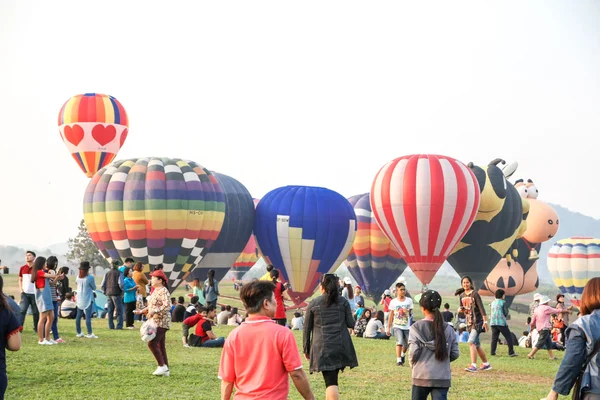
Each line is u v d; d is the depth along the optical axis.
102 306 31.30
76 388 14.20
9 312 7.67
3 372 7.61
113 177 46.84
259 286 7.29
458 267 52.44
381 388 15.78
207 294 29.39
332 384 11.13
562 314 26.28
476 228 50.78
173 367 17.05
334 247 50.84
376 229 58.19
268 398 7.05
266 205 52.72
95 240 47.34
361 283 59.75
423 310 9.98
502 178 50.97
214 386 14.93
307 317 11.34
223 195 49.25
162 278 15.52
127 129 52.19
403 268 59.31
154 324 15.38
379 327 28.16
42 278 19.64
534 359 22.91
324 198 51.62
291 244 50.75
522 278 60.59
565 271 69.25
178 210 46.03
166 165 47.53
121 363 17.14
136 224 45.62
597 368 7.29
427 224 46.50
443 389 9.77
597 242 69.19
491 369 19.56
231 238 52.66
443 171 47.16
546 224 60.34
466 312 19.34
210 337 21.69
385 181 48.09
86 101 50.84
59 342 20.16
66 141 51.22
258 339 7.15
